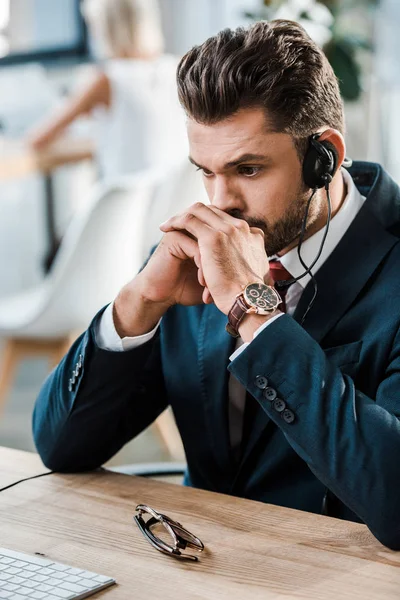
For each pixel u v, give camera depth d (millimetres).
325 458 1326
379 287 1534
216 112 1431
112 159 4438
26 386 4504
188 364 1679
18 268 5824
